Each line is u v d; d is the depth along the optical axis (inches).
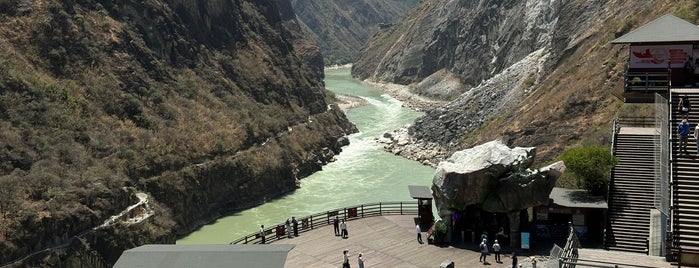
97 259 1988.2
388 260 1411.2
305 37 7180.1
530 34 4564.5
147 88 2972.4
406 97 5949.8
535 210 1444.4
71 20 2906.0
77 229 1978.3
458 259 1386.6
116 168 2345.0
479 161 1419.8
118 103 2728.8
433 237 1493.6
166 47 3324.3
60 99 2497.5
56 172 2122.3
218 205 2674.7
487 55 5275.6
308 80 4343.0
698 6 2437.3
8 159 2071.9
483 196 1418.6
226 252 1101.1
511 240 1422.2
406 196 2694.4
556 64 3371.1
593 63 2854.3
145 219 2193.7
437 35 6422.2
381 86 7027.6
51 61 2691.9
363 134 4259.4
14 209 1876.2
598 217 1411.2
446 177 1449.3
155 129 2721.5
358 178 3100.4
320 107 4106.8
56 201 1985.7
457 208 1451.8
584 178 1482.5
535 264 1192.2
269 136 3225.9
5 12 2726.4
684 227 962.1
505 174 1406.3
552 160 2293.3
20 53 2623.0
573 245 1134.4
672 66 1505.9
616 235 1331.2
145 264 1072.8
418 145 3668.8
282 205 2741.1
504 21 5142.7
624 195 1407.5
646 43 1510.8
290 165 3075.8
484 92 3900.1
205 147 2760.8
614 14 3149.6
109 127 2566.4
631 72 1534.2
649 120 1739.7
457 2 6264.8
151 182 2438.5
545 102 2920.8
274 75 3897.6
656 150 1315.2
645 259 1010.7
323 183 3043.8
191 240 2337.6
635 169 1451.8
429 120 3907.5
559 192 1488.7
